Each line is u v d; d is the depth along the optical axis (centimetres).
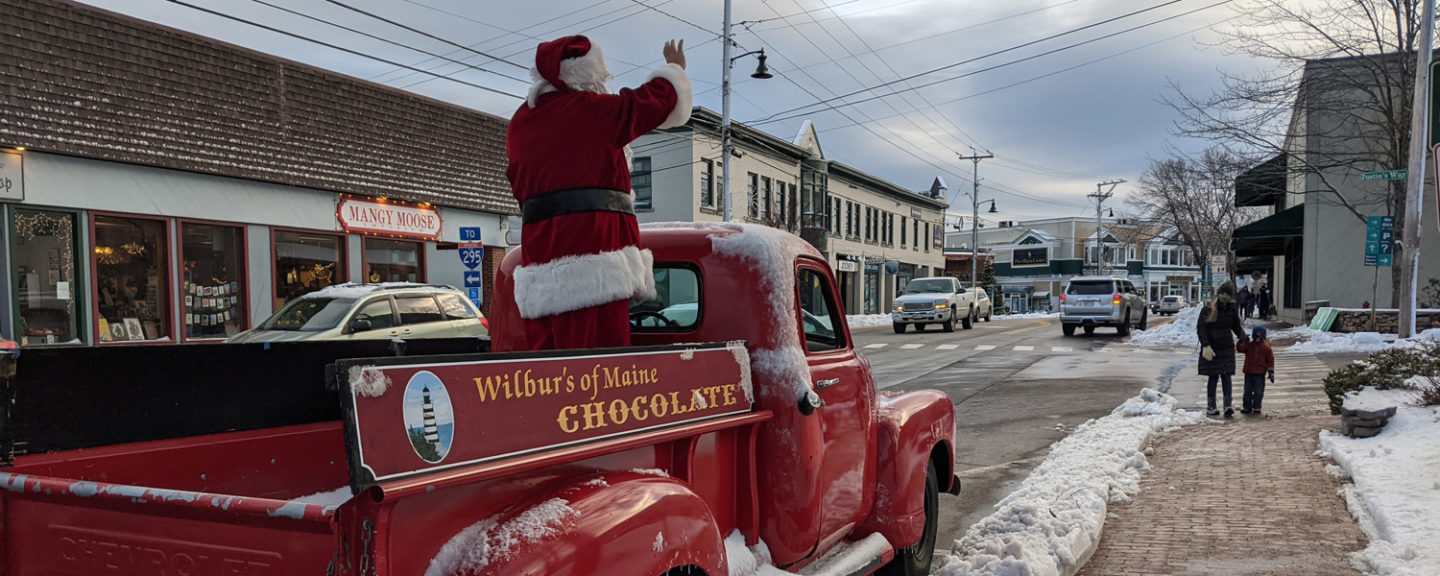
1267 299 4112
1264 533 527
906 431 418
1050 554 464
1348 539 507
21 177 1224
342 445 321
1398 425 750
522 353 207
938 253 6119
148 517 205
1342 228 2598
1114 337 2639
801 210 3953
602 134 294
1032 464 800
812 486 313
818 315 376
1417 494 544
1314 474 668
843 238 4459
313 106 1667
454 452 184
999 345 2325
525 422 205
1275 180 2881
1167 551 503
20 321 1236
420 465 176
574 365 223
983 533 522
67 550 219
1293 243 3194
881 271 5000
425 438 178
